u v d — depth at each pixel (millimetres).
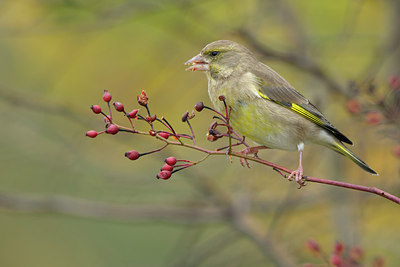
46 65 15148
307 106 9320
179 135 6621
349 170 13859
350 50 14086
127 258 15250
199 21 12703
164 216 12867
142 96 6469
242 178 13406
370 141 11469
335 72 12969
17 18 13414
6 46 15078
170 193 13773
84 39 14789
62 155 13383
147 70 14836
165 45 14250
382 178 11766
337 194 12742
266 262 13078
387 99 8938
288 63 12320
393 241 12203
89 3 13180
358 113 9203
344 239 12555
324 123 9250
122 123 13953
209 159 13719
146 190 13602
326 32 15266
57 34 14391
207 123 13961
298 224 14367
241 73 9469
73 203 12633
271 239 12375
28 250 15555
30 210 12438
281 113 9203
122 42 14938
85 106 14867
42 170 15719
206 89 14359
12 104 12883
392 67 12945
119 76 14914
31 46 15055
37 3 12984
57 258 15477
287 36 14508
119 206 12766
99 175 13289
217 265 12195
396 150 8867
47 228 15883
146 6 12562
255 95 9203
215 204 13172
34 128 13406
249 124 9305
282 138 9297
